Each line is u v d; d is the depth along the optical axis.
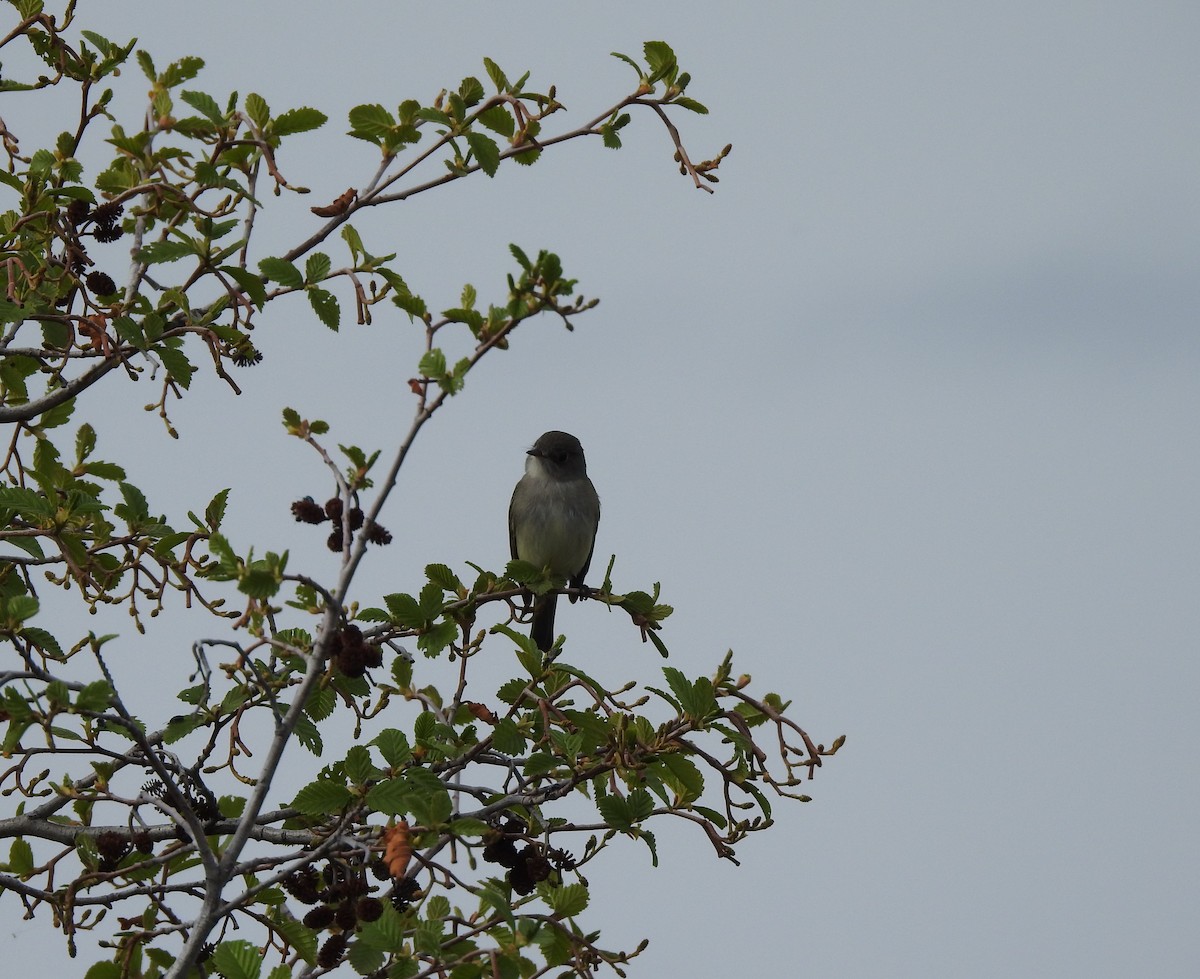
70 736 10.08
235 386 11.85
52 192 12.23
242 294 11.70
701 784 10.80
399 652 12.12
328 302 11.82
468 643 11.87
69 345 12.34
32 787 10.65
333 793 10.04
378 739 10.38
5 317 11.91
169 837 11.45
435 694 11.74
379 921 9.45
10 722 9.81
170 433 12.12
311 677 9.67
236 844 9.62
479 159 11.41
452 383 9.39
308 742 11.43
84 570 12.05
